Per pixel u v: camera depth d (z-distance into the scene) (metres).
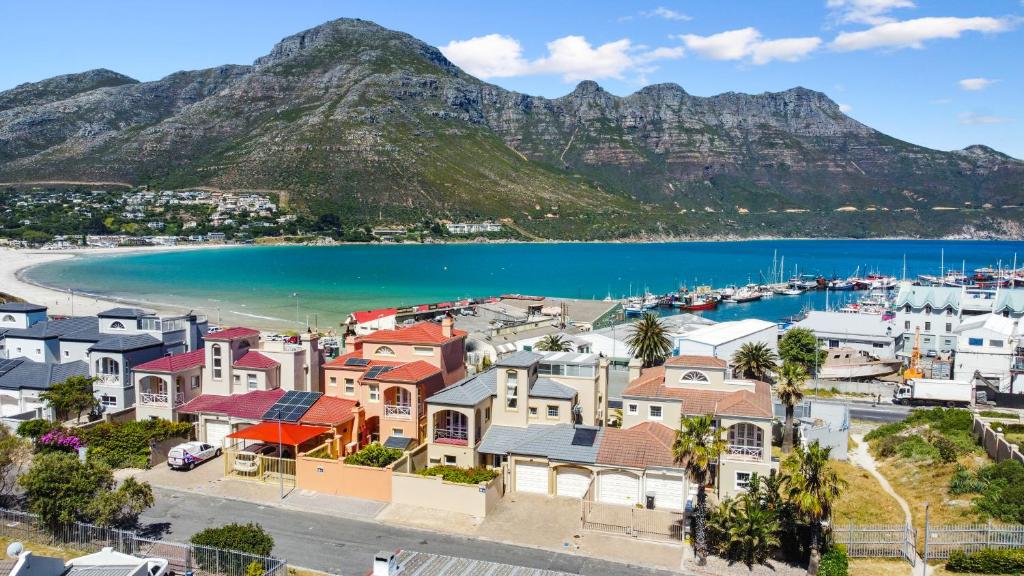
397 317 169.62
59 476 47.72
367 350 75.44
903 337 139.25
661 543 51.25
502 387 65.56
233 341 77.06
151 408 74.69
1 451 52.25
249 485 61.50
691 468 48.22
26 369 80.62
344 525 53.69
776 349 123.75
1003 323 120.94
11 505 51.81
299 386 78.94
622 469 57.62
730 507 50.91
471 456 62.59
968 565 45.72
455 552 49.28
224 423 72.19
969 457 67.25
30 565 33.12
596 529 53.38
